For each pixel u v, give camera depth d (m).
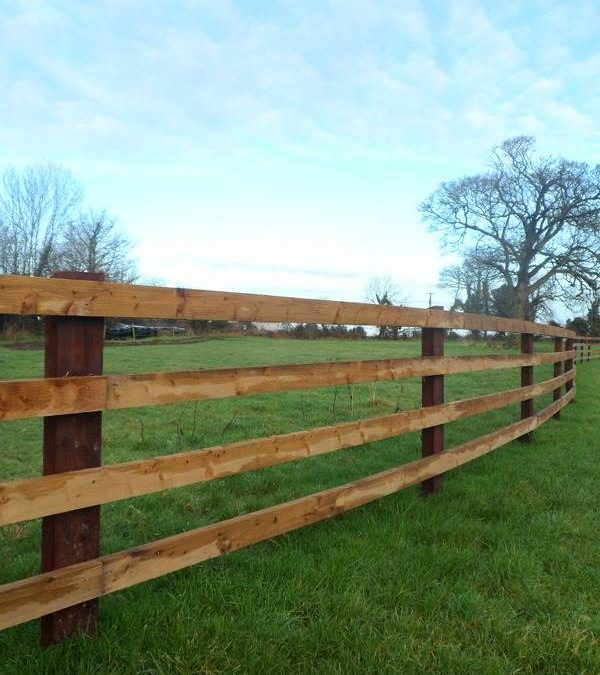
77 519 2.21
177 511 4.03
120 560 2.28
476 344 36.78
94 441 2.26
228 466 2.71
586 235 40.53
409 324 3.98
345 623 2.47
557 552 3.31
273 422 7.45
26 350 21.16
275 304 2.95
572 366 10.14
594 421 8.20
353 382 3.46
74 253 43.31
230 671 2.15
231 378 2.73
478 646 2.39
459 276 49.84
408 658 2.26
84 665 2.11
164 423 7.32
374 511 3.85
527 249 42.97
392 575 2.93
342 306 3.38
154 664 2.17
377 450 5.94
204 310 2.60
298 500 3.09
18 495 2.00
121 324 32.06
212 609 2.56
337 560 3.04
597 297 40.97
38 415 2.04
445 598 2.72
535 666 2.29
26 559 3.14
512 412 8.92
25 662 2.13
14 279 1.98
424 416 4.10
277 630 2.38
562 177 40.62
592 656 2.30
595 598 2.82
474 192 44.28
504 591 2.86
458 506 4.02
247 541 2.78
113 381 2.27
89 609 2.30
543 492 4.50
